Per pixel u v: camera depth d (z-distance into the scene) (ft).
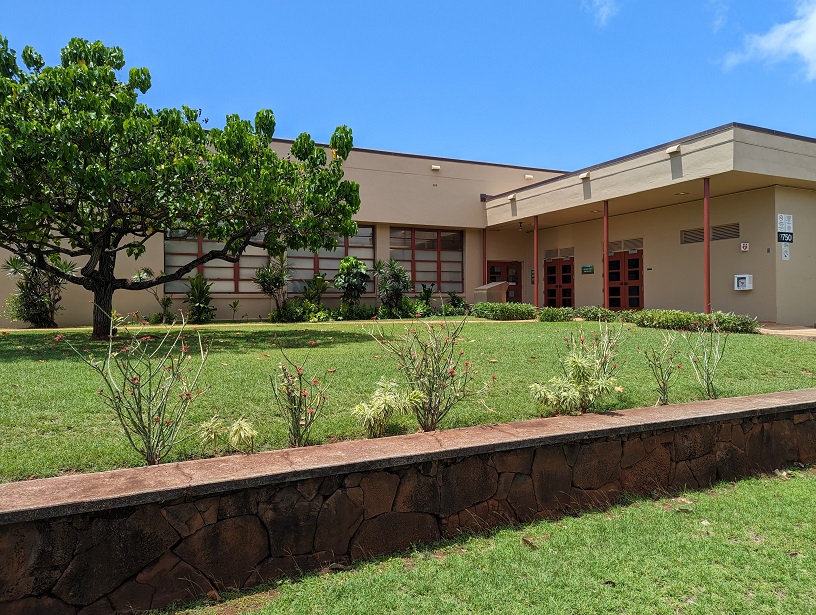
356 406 15.02
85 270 33.99
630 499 13.48
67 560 8.38
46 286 47.60
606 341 19.15
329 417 15.16
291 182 37.04
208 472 9.80
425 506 11.23
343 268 58.59
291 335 35.99
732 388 19.95
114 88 33.40
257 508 9.73
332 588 9.37
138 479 9.43
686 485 14.47
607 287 50.72
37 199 30.35
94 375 19.92
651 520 12.18
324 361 23.76
